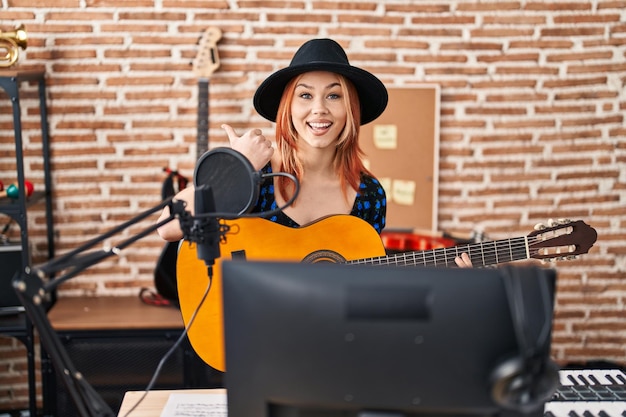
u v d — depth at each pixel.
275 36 3.57
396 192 3.67
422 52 3.63
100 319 3.27
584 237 2.05
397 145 3.64
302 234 2.23
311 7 3.57
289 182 2.31
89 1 3.48
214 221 1.51
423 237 3.44
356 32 3.60
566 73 3.69
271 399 1.22
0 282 3.25
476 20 3.62
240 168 1.59
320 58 2.18
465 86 3.66
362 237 2.25
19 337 3.22
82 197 3.60
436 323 1.17
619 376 1.87
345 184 2.35
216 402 1.79
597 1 3.64
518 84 3.68
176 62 3.55
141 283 3.67
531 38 3.65
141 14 3.51
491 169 3.73
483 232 3.70
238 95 3.59
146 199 3.63
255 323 1.20
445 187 3.73
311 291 1.18
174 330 3.24
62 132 3.55
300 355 1.19
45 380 3.25
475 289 1.18
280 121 2.29
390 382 1.18
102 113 3.56
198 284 2.17
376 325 1.17
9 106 3.51
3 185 3.56
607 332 3.86
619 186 3.77
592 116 3.72
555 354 3.88
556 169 3.74
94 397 1.40
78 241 3.63
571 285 3.83
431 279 1.18
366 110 2.43
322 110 2.19
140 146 3.60
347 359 1.18
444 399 1.19
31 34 3.47
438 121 3.63
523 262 3.80
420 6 3.60
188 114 3.59
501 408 1.20
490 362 1.18
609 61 3.69
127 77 3.54
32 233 3.62
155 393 1.87
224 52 3.56
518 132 3.71
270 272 1.20
